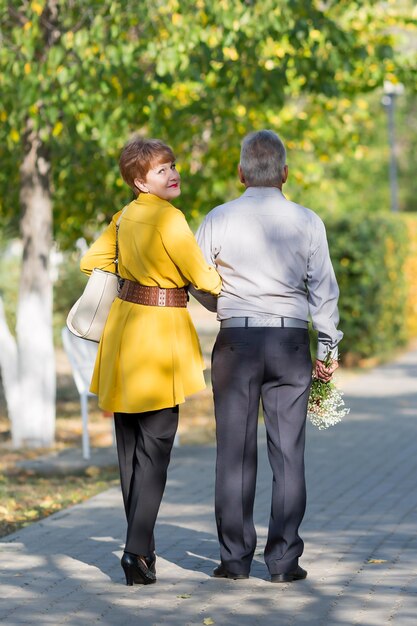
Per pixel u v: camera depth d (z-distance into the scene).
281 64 15.54
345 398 20.69
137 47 14.37
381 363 27.55
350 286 26.31
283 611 7.39
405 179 66.56
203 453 14.88
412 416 18.17
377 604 7.52
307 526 10.16
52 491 12.59
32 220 15.80
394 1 18.17
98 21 13.87
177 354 7.95
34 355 15.77
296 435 8.06
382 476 12.87
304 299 8.16
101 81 14.27
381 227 27.48
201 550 9.27
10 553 9.30
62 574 8.54
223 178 17.86
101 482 13.13
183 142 17.12
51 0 14.83
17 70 13.95
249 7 14.21
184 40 14.06
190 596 7.80
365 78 18.08
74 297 31.41
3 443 16.22
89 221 18.66
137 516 8.01
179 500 11.65
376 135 52.12
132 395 7.89
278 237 8.02
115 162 16.42
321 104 19.06
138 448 8.06
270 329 8.00
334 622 7.11
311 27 14.98
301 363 8.05
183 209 17.77
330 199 35.91
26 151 15.77
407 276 33.31
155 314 7.95
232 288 8.07
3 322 15.90
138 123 16.30
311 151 21.38
